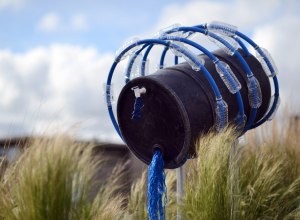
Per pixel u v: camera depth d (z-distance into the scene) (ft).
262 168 14.61
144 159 12.60
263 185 13.98
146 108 12.32
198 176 13.16
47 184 14.10
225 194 12.87
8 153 15.96
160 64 14.69
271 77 14.12
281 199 14.44
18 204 14.05
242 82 13.16
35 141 14.88
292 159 16.12
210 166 12.71
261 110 14.02
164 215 12.57
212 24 13.37
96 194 15.10
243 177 14.43
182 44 12.69
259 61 14.05
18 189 14.20
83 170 14.61
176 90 11.94
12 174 14.65
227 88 12.72
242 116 12.83
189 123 11.71
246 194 13.97
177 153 12.12
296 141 17.16
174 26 13.50
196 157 12.93
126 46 13.24
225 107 12.15
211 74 12.77
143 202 14.43
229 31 13.64
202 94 12.19
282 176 15.23
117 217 14.01
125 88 12.46
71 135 15.17
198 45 12.67
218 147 12.53
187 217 12.92
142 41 13.01
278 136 17.40
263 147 16.51
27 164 14.37
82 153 15.21
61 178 14.19
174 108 11.94
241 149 15.89
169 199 14.21
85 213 13.92
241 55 13.78
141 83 12.19
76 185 14.37
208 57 13.33
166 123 12.12
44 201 14.02
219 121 12.20
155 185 12.21
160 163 12.22
